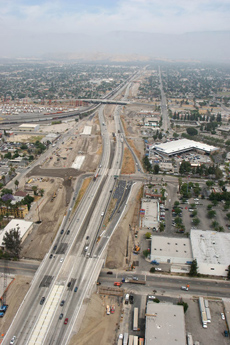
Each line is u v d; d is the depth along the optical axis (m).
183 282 138.38
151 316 111.44
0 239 159.38
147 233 167.62
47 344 105.62
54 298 125.19
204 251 148.75
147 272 144.25
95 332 111.25
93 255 151.62
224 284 137.75
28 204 195.75
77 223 180.25
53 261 147.00
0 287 131.88
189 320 116.88
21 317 116.50
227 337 110.12
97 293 129.50
